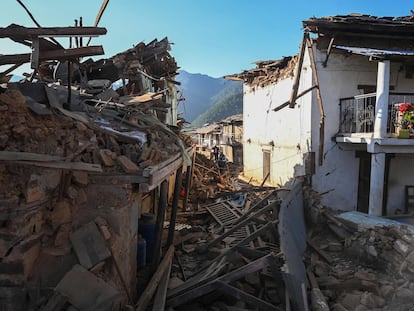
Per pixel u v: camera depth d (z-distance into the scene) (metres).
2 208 3.19
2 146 3.50
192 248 7.63
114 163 4.05
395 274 6.06
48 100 4.36
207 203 11.94
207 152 26.95
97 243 3.60
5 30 3.78
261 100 16.41
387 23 9.55
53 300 3.18
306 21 9.12
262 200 9.88
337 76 10.46
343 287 5.93
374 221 8.00
